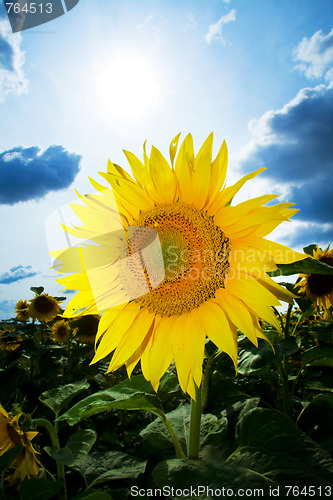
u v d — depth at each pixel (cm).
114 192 41
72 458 38
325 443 42
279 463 29
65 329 120
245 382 63
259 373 55
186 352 38
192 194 40
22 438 39
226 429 39
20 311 151
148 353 40
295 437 30
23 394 83
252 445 31
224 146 38
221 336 37
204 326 38
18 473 37
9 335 112
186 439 41
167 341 40
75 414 38
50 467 57
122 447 68
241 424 32
